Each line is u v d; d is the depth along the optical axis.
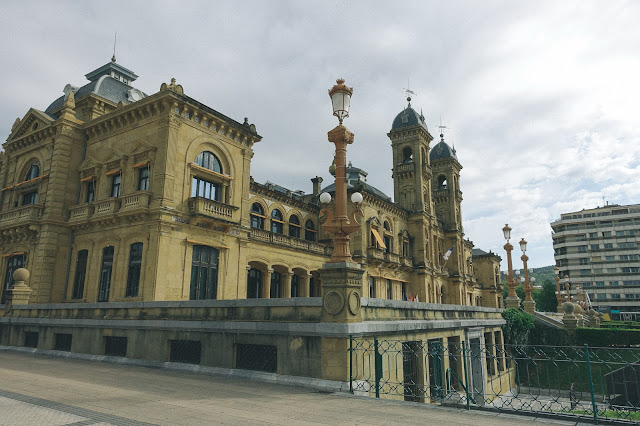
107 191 25.44
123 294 22.38
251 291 31.47
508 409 9.03
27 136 29.52
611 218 103.94
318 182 45.12
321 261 38.34
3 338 22.33
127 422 7.26
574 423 8.18
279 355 12.20
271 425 7.32
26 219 26.09
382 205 45.00
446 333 18.88
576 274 105.56
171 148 22.97
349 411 8.58
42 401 8.91
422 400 14.98
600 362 8.73
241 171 27.62
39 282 24.67
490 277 77.81
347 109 12.53
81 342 18.28
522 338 33.69
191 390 10.62
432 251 52.78
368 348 11.79
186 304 14.98
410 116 53.66
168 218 22.20
